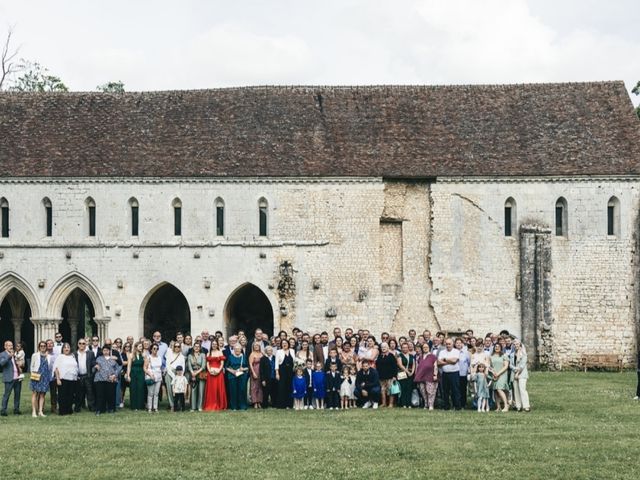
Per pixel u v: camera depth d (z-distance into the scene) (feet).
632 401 109.70
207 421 94.68
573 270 166.81
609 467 70.23
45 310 167.43
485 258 167.53
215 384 106.01
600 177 165.99
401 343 108.88
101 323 167.63
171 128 173.06
